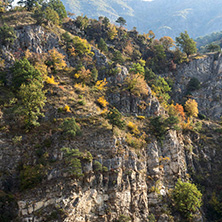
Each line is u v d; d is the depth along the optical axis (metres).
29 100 61.94
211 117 115.50
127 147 66.25
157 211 63.44
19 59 78.19
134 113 84.12
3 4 104.50
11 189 51.66
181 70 129.75
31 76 70.00
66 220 48.41
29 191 50.78
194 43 137.25
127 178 61.22
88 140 62.47
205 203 75.50
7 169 53.84
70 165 54.53
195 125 100.56
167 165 74.62
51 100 71.31
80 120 67.50
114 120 67.25
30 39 84.31
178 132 87.44
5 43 78.19
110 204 56.19
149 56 133.50
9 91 69.50
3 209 47.56
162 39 143.62
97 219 53.34
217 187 79.94
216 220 70.88
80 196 52.38
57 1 118.00
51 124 64.56
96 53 99.75
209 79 129.88
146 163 70.19
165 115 91.75
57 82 79.06
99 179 56.84
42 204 49.34
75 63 91.88
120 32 138.25
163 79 114.00
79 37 109.19
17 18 92.44
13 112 60.38
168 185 71.31
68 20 119.88
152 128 80.00
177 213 65.12
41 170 53.97
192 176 80.75
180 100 120.06
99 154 60.59
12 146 57.16
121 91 86.94
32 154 57.34
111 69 93.69
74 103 72.69
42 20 93.06
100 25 131.12
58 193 50.91
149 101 88.56
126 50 124.62
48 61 83.25
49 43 89.88
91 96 79.88
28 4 107.38
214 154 90.94
